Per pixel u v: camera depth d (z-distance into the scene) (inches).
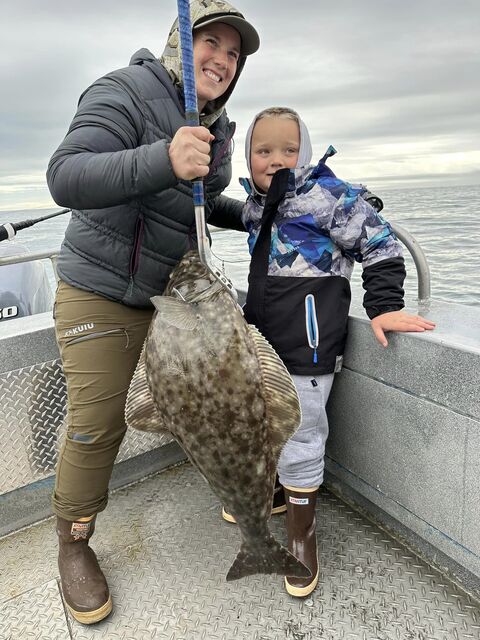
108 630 80.0
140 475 116.9
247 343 65.9
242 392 64.2
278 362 68.2
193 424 64.5
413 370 80.0
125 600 85.2
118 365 80.0
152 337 66.4
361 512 101.0
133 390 70.4
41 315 105.0
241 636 77.4
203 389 63.1
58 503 82.0
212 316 63.7
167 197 75.0
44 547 98.5
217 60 75.6
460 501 76.8
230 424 64.3
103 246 76.3
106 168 60.8
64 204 66.9
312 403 84.5
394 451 87.4
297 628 77.9
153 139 73.0
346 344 92.0
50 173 65.9
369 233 80.3
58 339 81.6
